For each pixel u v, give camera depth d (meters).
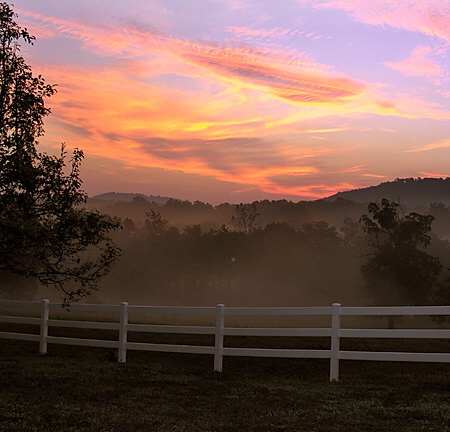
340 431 7.05
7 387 9.53
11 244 11.91
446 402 8.57
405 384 10.21
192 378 10.91
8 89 13.04
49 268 12.70
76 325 13.30
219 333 11.62
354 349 15.14
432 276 49.25
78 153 13.06
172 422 7.53
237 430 7.14
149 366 12.23
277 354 11.09
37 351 14.36
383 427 7.19
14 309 39.50
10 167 12.17
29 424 7.18
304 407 8.40
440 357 9.98
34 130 13.20
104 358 13.31
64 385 9.81
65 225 12.57
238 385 10.26
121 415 7.83
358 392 9.49
